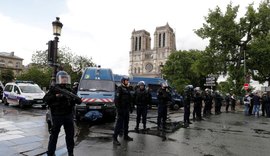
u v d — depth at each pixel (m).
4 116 13.49
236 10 35.47
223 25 35.28
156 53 114.75
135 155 6.70
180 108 27.19
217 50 36.09
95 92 13.21
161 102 11.23
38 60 48.81
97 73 14.35
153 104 23.97
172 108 24.62
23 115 14.17
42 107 19.48
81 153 6.82
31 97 18.58
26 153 6.47
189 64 67.94
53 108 5.70
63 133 9.16
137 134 9.80
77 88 14.37
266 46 34.25
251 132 11.30
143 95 10.67
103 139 8.65
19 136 8.45
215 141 8.88
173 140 8.79
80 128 10.80
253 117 19.08
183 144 8.19
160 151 7.18
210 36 35.69
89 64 46.50
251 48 35.00
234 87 34.22
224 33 34.44
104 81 14.02
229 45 35.31
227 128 12.30
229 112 24.28
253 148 7.98
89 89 13.47
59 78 5.80
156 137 9.25
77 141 8.30
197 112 15.91
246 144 8.55
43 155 6.42
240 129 12.14
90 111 12.48
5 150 6.66
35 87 20.20
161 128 11.40
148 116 16.77
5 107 19.09
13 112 15.66
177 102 24.36
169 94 11.47
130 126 11.98
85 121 13.01
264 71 36.56
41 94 19.39
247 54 35.84
